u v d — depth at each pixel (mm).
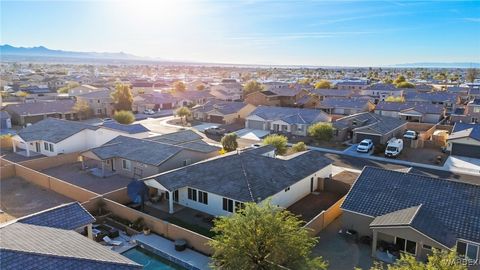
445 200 23312
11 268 14516
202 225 27062
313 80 178750
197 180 29484
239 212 19594
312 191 34219
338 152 50031
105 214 28375
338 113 79375
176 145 42312
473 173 40438
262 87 108375
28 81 144250
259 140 57000
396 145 47750
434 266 15039
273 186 28625
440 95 84125
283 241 17734
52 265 15258
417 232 21000
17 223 19547
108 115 83125
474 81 175000
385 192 25266
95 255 17000
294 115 63781
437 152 49594
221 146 52688
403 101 81500
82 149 48219
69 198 32594
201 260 22234
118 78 175750
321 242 24594
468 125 53500
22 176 38031
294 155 36562
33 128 50312
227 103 80688
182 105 97688
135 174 37750
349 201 25375
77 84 115750
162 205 30719
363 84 121375
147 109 88750
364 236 24406
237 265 17375
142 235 25344
